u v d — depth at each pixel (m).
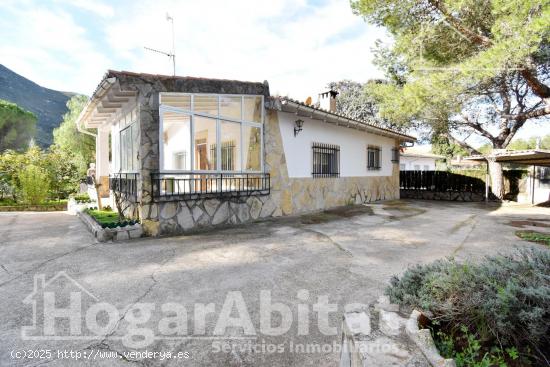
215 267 3.73
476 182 13.05
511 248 4.62
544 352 1.54
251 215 7.16
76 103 18.69
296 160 8.37
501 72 7.68
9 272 3.52
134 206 6.27
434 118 10.98
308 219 7.41
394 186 13.61
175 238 5.32
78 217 7.80
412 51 9.55
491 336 1.65
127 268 3.69
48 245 4.78
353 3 9.33
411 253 4.37
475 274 1.89
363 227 6.37
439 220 7.36
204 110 7.07
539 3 5.98
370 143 11.82
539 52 7.75
